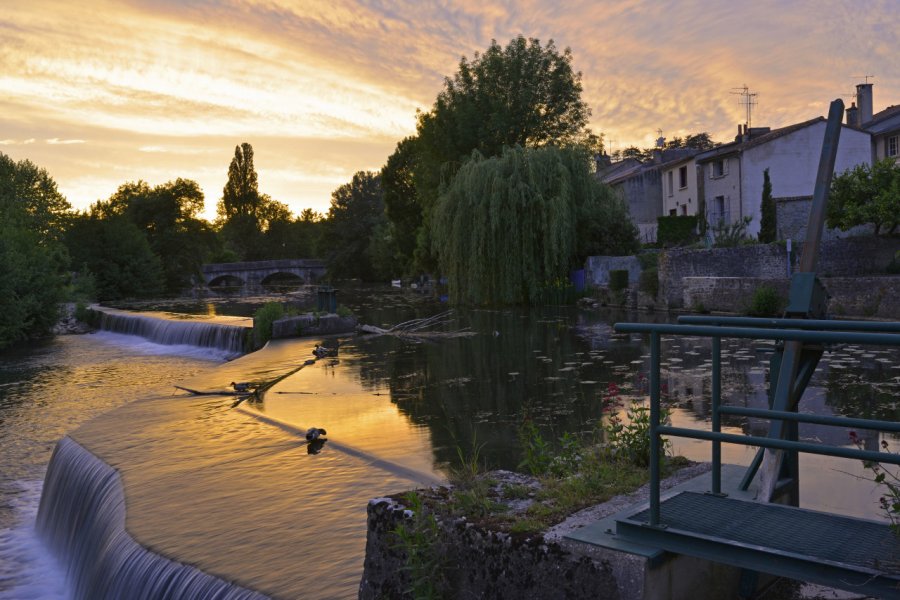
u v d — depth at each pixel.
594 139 40.59
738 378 11.36
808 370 3.85
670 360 13.66
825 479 5.74
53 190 62.81
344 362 15.98
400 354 16.97
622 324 3.45
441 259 32.41
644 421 4.96
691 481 4.14
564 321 23.50
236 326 25.08
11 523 8.95
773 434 3.83
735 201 37.97
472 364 14.62
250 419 10.25
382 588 3.88
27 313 29.61
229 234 122.75
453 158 39.62
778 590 3.79
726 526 3.30
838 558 2.91
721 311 23.66
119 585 5.67
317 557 5.24
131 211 71.31
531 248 31.06
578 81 40.94
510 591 3.44
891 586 2.73
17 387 18.59
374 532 3.93
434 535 3.64
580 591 3.25
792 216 32.59
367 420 9.68
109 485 7.56
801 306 3.71
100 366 22.44
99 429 9.89
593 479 4.18
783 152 36.91
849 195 28.16
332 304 24.69
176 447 8.73
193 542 5.71
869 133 36.41
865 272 28.03
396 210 60.66
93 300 51.50
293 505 6.42
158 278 62.72
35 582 7.30
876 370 11.37
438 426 9.09
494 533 3.50
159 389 17.84
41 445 12.49
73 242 56.38
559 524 3.54
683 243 34.66
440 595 3.62
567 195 31.19
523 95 39.28
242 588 4.83
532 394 10.95
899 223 27.73
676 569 3.28
